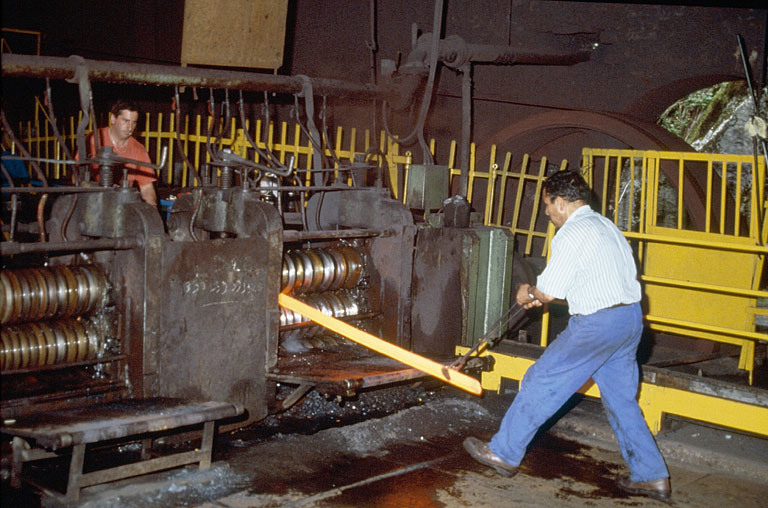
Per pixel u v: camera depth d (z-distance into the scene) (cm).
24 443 397
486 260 597
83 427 360
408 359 540
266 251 490
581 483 450
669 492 430
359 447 488
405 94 655
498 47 737
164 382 448
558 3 910
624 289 418
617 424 438
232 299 477
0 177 550
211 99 532
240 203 503
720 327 599
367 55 1080
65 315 437
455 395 609
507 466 440
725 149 916
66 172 1024
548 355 429
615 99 907
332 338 586
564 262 419
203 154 1154
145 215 434
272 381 507
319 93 592
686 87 880
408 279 586
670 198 895
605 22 893
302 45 1147
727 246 607
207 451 432
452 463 471
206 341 466
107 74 461
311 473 443
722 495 442
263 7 559
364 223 598
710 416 493
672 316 679
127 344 448
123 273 445
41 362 422
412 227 584
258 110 1165
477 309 596
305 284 552
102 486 400
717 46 837
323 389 464
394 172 850
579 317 422
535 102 960
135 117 586
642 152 695
